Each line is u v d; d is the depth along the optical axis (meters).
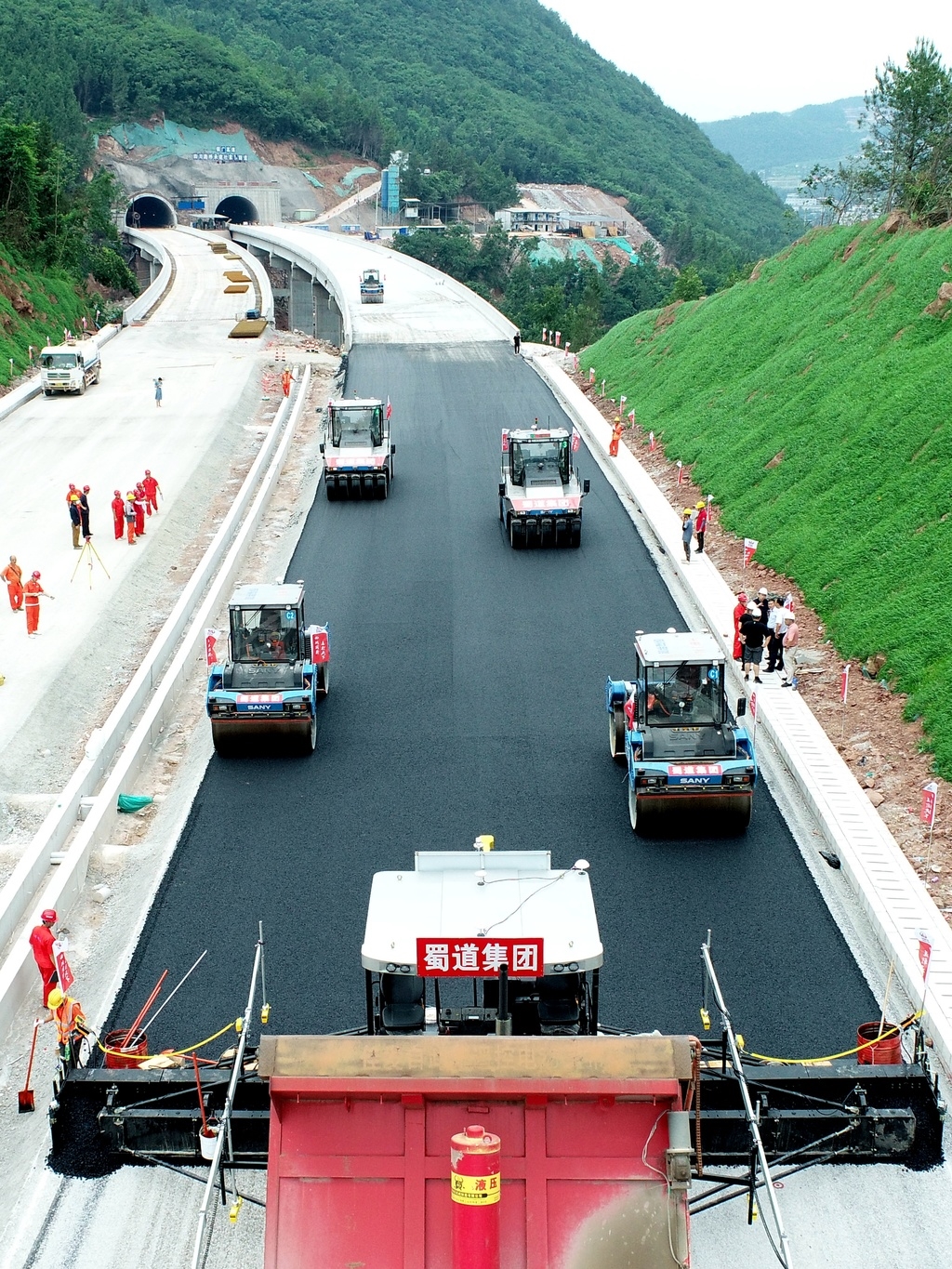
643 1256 9.08
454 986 14.56
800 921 17.12
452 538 36.38
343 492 40.84
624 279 192.88
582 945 11.18
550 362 67.88
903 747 22.42
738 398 45.97
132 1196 12.20
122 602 31.03
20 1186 12.41
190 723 24.36
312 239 144.25
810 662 26.97
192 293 99.75
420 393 58.25
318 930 16.94
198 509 40.47
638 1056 9.26
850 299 46.69
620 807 20.45
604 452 48.09
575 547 35.59
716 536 36.41
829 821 19.66
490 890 11.90
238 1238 11.68
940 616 25.22
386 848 19.14
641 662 20.17
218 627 29.67
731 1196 11.44
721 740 19.67
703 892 17.86
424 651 27.66
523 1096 9.21
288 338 77.31
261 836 19.62
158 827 20.23
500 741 22.98
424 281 101.94
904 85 58.22
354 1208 9.20
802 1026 14.79
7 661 26.84
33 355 68.06
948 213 47.72
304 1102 9.35
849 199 61.12
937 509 29.31
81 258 105.50
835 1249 11.55
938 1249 11.53
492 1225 8.91
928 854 18.72
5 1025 15.10
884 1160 12.52
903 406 34.81
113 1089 12.38
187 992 15.62
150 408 54.84
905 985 15.47
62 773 22.66
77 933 17.25
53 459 46.41
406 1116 9.29
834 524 32.38
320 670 24.86
